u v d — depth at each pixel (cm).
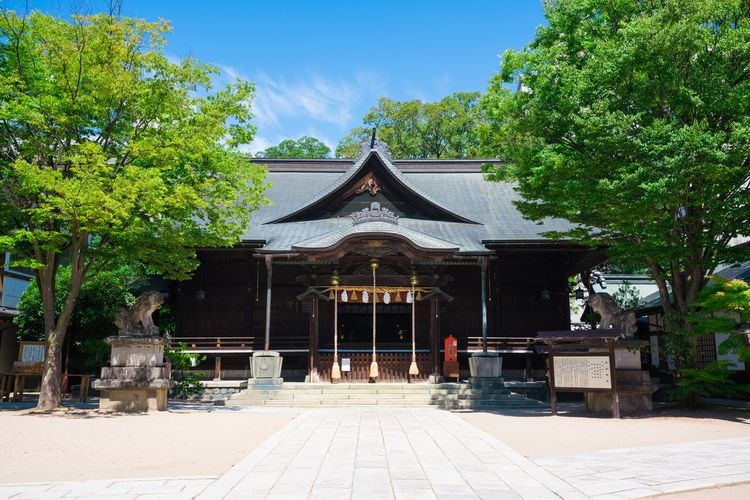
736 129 1368
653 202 1447
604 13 1722
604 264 3366
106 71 1578
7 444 1034
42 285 1725
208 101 1816
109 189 1565
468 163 3384
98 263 1920
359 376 2275
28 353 2041
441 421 1462
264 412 1714
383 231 2166
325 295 2455
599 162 1570
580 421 1467
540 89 1689
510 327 2645
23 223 1809
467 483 745
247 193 1908
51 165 1689
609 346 1559
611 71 1519
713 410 1684
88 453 959
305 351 2412
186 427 1305
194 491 689
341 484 733
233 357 2608
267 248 2400
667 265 2002
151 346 1680
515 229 2639
